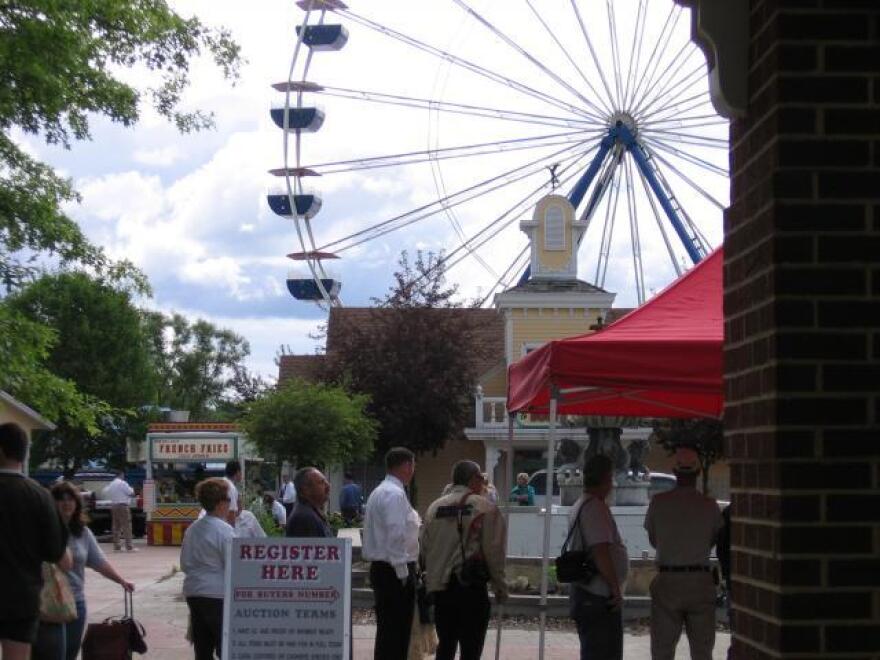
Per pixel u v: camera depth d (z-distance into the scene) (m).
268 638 8.64
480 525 10.22
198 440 35.00
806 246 4.07
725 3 4.47
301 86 43.06
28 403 13.70
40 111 12.30
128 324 54.72
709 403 11.45
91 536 9.69
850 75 4.12
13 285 13.32
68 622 8.96
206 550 9.90
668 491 9.73
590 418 20.25
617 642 9.43
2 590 7.61
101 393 53.38
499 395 44.56
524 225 44.56
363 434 33.38
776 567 4.01
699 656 9.57
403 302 41.19
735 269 4.57
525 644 14.68
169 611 18.50
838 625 3.94
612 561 9.36
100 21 12.82
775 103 4.13
